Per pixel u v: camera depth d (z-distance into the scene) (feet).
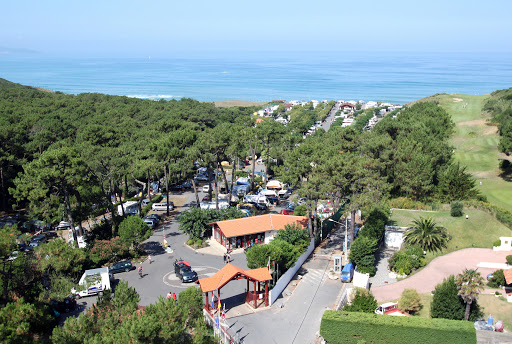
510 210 246.06
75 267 176.14
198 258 215.51
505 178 302.66
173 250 228.22
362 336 130.72
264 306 160.45
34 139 357.20
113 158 248.93
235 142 289.12
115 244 209.15
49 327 138.51
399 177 262.26
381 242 218.18
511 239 194.70
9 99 569.23
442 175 265.95
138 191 357.41
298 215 259.19
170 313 113.09
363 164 215.72
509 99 488.02
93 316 118.62
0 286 129.49
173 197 343.87
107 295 135.13
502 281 161.27
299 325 146.92
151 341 101.65
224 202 309.42
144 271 200.13
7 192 318.04
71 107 531.09
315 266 198.59
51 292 146.51
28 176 217.56
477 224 217.97
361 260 184.65
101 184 250.98
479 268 179.11
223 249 226.58
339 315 134.31
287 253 181.37
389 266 191.21
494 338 127.75
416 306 149.28
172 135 295.89
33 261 149.28
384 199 215.31
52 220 270.46
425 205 251.39
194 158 266.98
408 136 324.39
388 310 147.43
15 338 105.40
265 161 411.34
